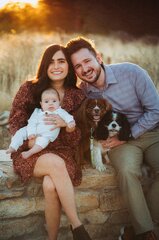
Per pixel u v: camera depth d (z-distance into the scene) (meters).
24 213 3.59
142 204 3.44
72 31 9.69
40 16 9.79
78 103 3.72
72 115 3.69
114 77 3.66
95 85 3.76
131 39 9.48
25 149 3.57
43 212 3.63
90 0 11.52
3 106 5.88
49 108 3.51
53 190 3.29
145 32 9.98
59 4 10.74
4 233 3.57
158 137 3.72
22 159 3.45
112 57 8.49
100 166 3.75
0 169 3.68
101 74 3.70
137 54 8.51
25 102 3.63
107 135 3.67
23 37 8.32
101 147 3.77
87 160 3.88
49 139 3.47
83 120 3.68
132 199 3.43
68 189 3.27
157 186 3.63
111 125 3.63
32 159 3.39
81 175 3.56
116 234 3.80
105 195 3.73
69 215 3.26
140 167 3.63
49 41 8.65
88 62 3.61
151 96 3.63
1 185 3.54
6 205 3.55
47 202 3.31
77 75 3.70
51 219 3.34
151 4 11.73
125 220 3.81
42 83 3.60
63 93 3.73
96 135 3.72
